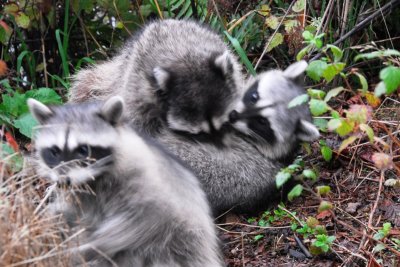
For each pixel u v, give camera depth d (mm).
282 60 8758
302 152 7480
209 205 6133
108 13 8945
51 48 8750
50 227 4547
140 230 4906
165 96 7039
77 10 8602
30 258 4309
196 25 7879
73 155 4930
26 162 4992
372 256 5430
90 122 5039
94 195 5004
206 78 7043
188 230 5078
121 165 4941
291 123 6934
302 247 6016
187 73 7055
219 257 5527
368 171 6977
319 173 7062
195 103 6938
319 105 4707
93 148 4926
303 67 7254
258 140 6938
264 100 6977
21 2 8297
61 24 8898
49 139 4992
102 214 5055
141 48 7531
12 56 8672
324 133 7664
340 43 8172
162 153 5281
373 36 8484
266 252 6113
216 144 6875
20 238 4301
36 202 5074
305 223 6195
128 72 7406
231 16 8867
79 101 7859
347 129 4633
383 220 6238
